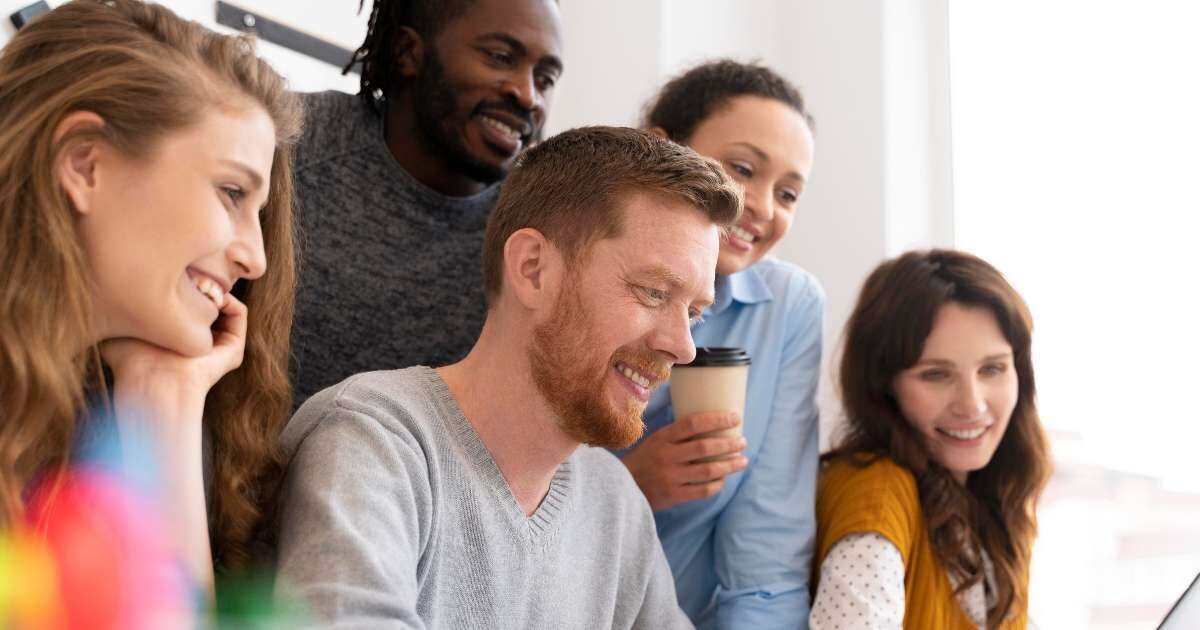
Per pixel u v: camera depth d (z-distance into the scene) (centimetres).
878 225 231
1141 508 201
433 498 87
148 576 77
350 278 128
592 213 87
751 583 132
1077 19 220
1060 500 208
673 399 124
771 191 130
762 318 144
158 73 74
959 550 137
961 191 237
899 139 234
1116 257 211
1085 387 212
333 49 184
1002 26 232
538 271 89
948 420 140
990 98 233
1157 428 201
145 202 74
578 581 98
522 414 90
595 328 87
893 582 129
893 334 142
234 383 89
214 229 75
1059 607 203
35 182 72
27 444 73
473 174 130
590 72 232
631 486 109
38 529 74
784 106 132
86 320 74
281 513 86
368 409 87
